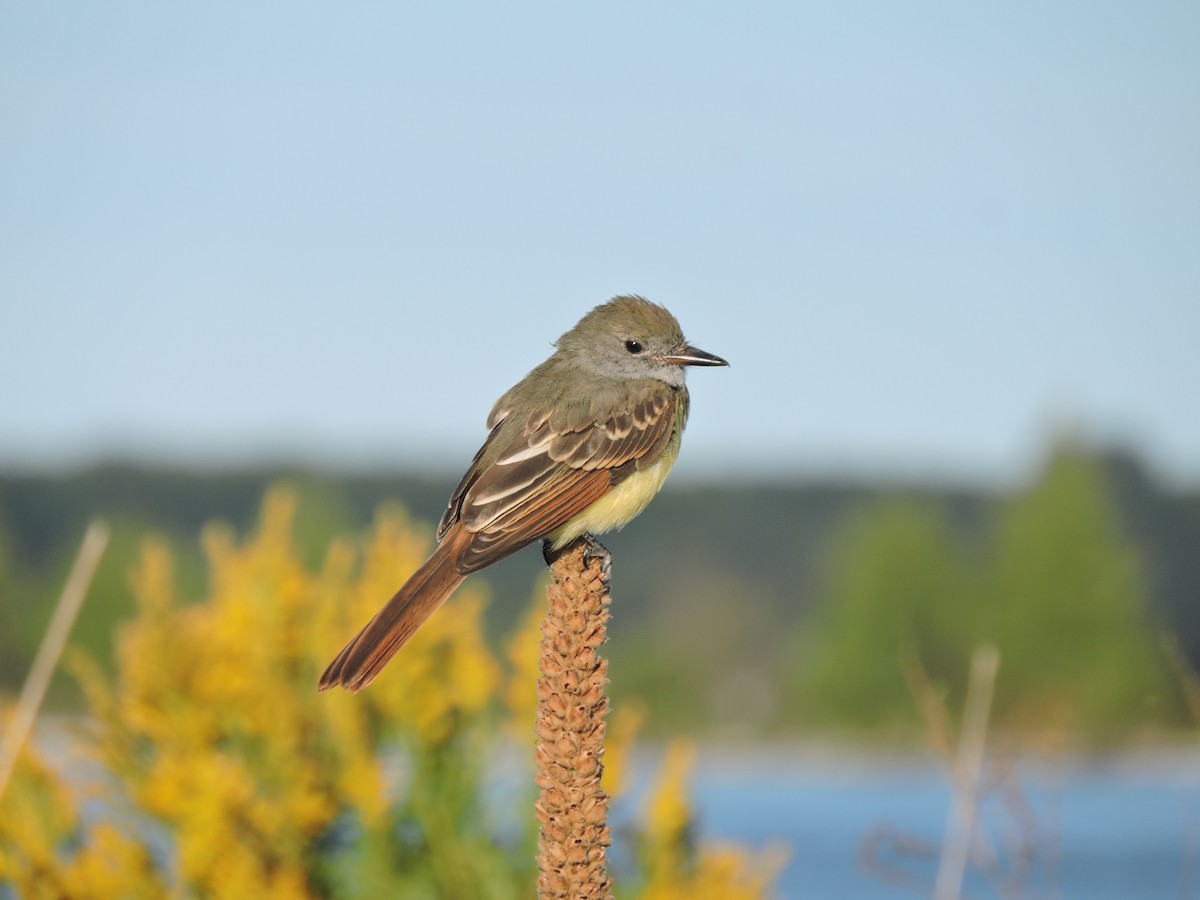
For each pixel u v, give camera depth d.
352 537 12.68
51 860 10.48
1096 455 80.00
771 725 82.25
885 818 17.05
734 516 105.38
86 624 56.06
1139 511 81.94
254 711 11.35
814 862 33.97
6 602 74.44
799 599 100.69
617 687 92.12
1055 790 10.05
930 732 10.28
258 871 10.81
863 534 82.19
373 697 11.57
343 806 11.45
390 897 11.19
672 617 98.50
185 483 99.94
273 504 12.29
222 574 12.16
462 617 11.90
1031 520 76.81
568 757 7.16
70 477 96.44
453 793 11.46
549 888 7.11
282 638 11.70
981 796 9.25
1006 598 76.12
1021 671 71.75
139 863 10.75
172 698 11.38
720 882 11.35
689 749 11.62
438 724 11.52
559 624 7.25
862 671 78.38
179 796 10.80
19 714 8.90
